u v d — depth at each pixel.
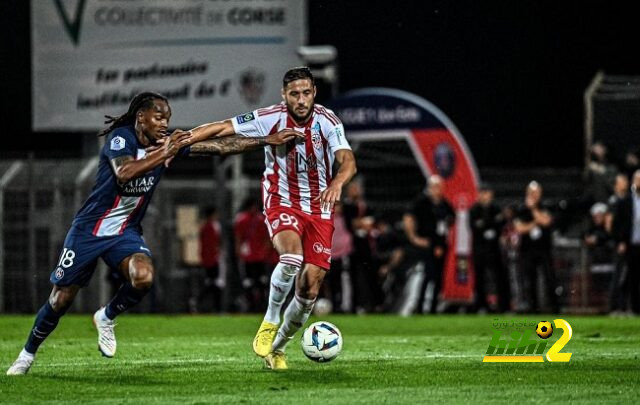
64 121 55.88
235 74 55.09
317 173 22.34
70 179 54.06
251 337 34.19
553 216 51.19
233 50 55.00
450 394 19.12
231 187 56.56
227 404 17.98
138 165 20.27
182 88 55.31
